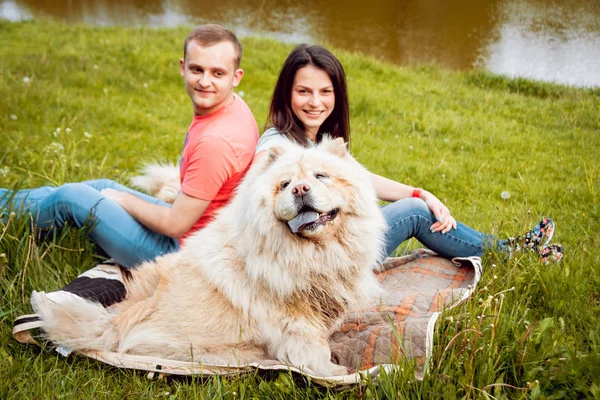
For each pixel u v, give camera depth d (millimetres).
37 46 11430
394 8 20531
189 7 21203
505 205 5621
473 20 18453
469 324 2885
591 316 3285
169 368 2830
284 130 3779
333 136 4234
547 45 15562
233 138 3453
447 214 3898
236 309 2918
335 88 3963
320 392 2725
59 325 2965
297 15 19422
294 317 2930
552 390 2666
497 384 2457
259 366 2775
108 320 3076
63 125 6605
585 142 7953
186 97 9484
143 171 5070
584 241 4484
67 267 3666
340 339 3133
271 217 2783
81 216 3656
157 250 3641
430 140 7980
